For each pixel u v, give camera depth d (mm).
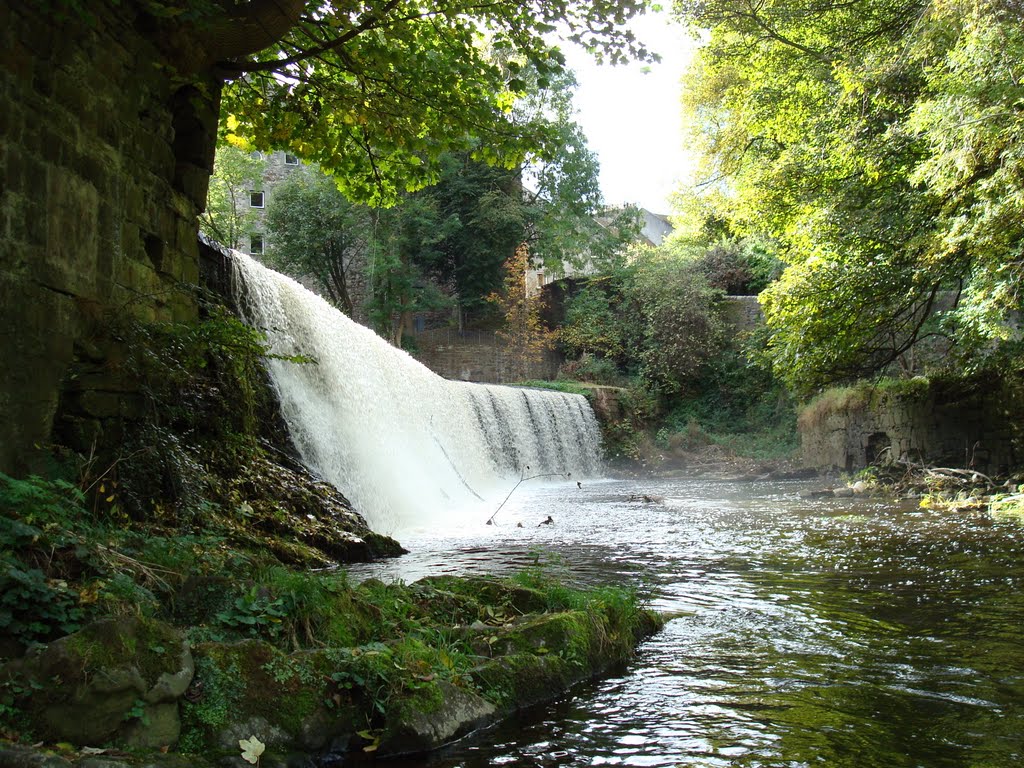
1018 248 13375
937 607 6699
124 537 5270
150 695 3262
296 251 37188
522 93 9352
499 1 8383
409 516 15227
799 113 21188
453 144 10086
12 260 5539
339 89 9594
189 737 3332
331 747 3703
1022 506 13211
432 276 43062
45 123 5914
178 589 4531
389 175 11273
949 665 5066
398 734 3787
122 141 7098
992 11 12844
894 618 6375
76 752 2955
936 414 20062
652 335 36188
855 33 19188
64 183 6156
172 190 8133
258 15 7867
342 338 17391
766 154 27391
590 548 10562
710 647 5664
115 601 3959
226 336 7953
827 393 24812
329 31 8984
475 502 18859
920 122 13430
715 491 21062
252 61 8820
